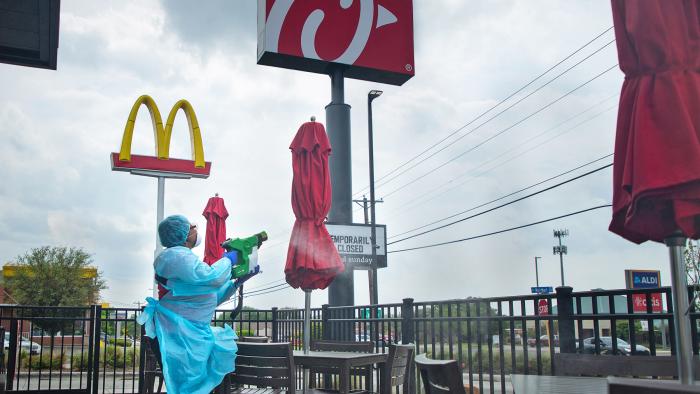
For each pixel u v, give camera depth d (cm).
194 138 1018
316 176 640
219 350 417
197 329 412
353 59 1332
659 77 206
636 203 202
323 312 856
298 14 1303
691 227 193
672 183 190
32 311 854
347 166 1293
